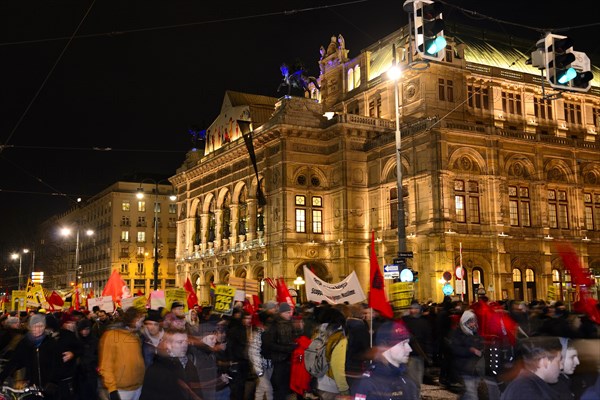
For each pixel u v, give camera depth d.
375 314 14.58
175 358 8.58
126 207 114.25
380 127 64.00
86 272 124.81
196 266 80.88
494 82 65.06
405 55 63.47
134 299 19.28
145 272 113.56
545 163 60.75
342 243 61.38
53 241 146.62
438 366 23.42
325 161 65.25
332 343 11.08
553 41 17.92
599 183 64.31
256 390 15.39
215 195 77.50
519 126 66.00
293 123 64.19
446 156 55.16
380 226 61.16
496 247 55.88
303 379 14.04
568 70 17.69
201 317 21.58
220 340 14.54
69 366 13.68
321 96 78.31
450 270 53.34
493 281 55.34
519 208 58.81
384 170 61.22
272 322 15.48
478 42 68.19
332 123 64.44
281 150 63.22
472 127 56.97
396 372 7.41
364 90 69.94
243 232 71.38
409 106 63.16
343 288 16.78
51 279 136.75
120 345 11.46
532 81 67.19
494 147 57.22
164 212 116.75
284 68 70.00
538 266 58.53
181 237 86.25
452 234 53.81
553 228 60.41
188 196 84.69
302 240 62.72
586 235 62.31
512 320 16.92
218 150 78.12
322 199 64.81
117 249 112.25
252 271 67.56
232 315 16.55
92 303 25.42
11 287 143.62
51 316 16.44
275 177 64.38
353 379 11.77
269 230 64.56
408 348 7.41
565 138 61.91
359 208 62.84
